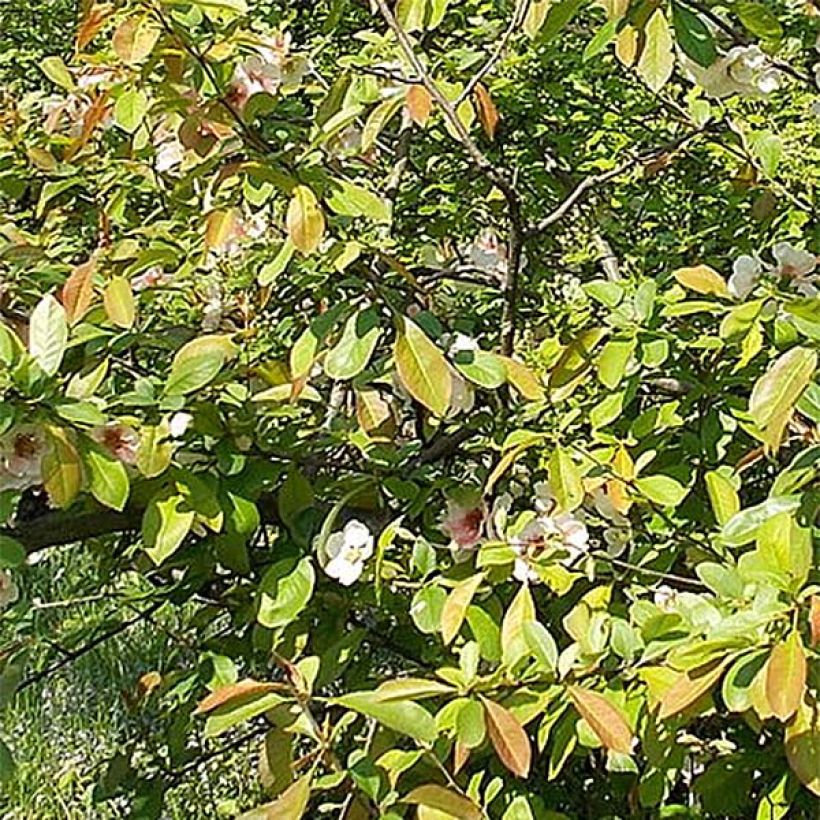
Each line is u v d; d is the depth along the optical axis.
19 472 1.40
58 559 2.94
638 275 2.13
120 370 1.78
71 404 1.39
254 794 2.52
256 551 1.82
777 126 2.23
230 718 1.44
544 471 1.79
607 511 1.66
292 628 1.72
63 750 3.29
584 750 1.66
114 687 3.42
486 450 1.84
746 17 1.52
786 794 1.59
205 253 1.78
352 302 1.61
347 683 1.81
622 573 1.69
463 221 2.38
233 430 1.65
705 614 1.39
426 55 2.07
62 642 2.14
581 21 2.41
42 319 1.41
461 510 1.70
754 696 1.25
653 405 1.82
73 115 2.19
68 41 3.49
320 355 1.58
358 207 1.53
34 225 2.50
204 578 1.85
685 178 2.43
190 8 1.54
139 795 2.01
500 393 1.87
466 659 1.41
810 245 2.15
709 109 1.96
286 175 1.52
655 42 1.43
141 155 1.96
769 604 1.27
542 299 2.21
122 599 2.04
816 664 1.30
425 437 1.89
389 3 2.12
